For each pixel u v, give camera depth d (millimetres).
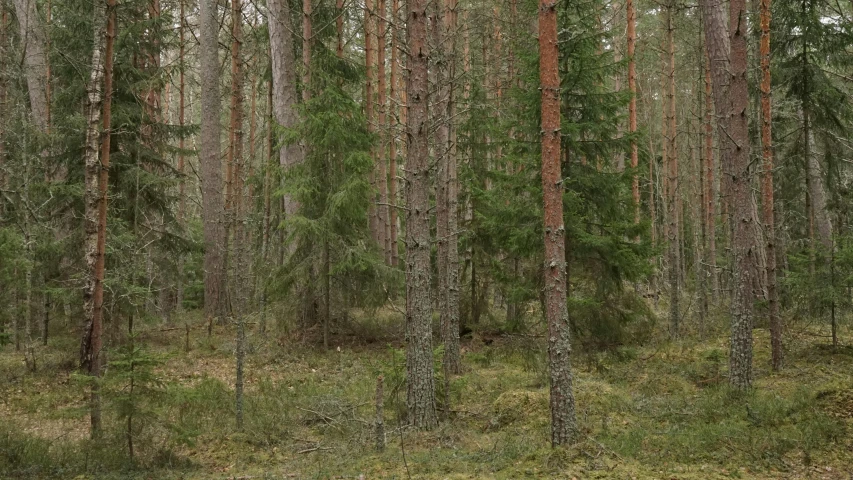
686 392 9992
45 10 19484
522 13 17141
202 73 19438
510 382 11055
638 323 12359
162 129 16375
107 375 7000
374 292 15125
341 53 18109
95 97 8695
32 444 7688
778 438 7055
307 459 7645
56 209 14320
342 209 14406
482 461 7109
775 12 14344
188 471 7168
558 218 7113
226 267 19047
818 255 12297
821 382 9508
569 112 11555
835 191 16406
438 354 9133
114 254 12789
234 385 11664
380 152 21000
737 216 9859
